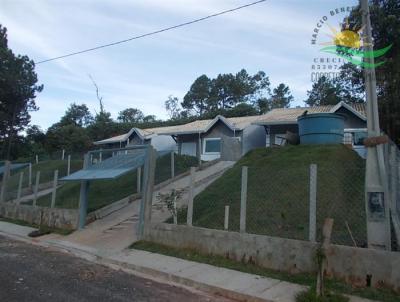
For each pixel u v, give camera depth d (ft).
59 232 49.70
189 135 106.73
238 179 47.98
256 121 86.99
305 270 27.48
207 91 252.62
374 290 23.80
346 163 46.65
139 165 42.80
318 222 33.76
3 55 147.54
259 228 34.81
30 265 32.07
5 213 68.03
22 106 155.02
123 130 166.09
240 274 28.53
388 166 30.58
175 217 38.99
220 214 39.60
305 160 48.29
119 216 51.96
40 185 85.25
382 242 25.26
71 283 26.45
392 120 79.82
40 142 164.14
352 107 80.07
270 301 23.34
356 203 36.06
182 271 29.96
